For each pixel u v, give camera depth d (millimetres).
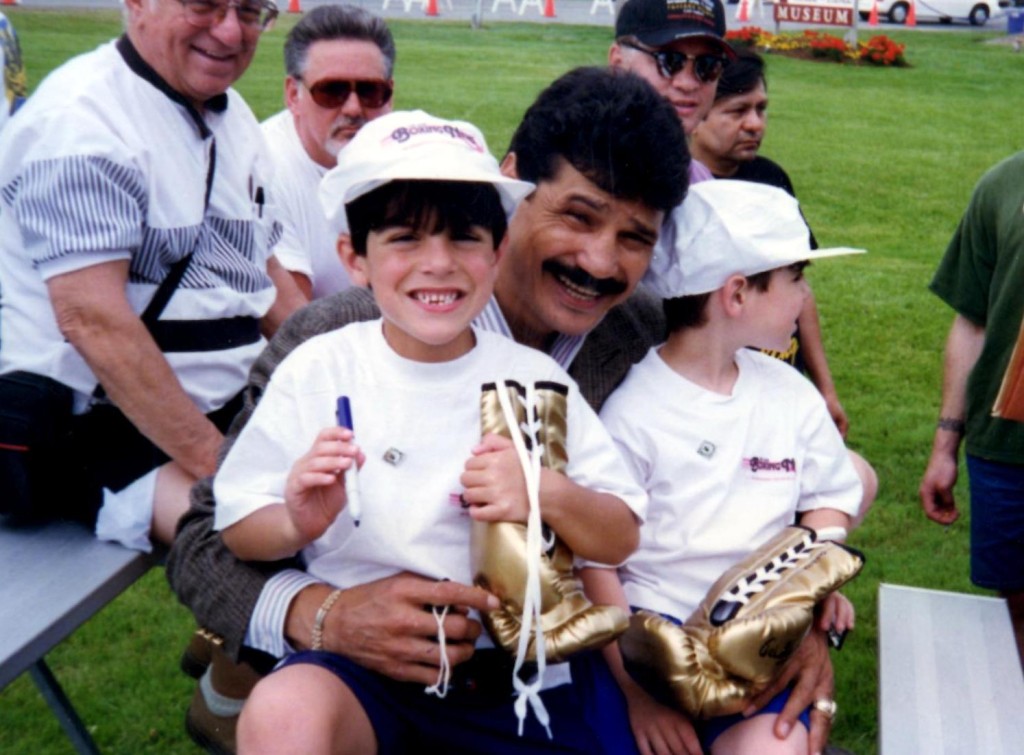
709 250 2402
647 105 2254
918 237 10594
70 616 2564
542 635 1958
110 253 2750
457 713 2150
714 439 2445
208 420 2875
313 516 1977
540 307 2348
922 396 6785
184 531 2250
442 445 2111
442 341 2082
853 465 2756
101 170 2727
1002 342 3512
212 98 3035
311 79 4027
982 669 2635
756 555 2283
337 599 2064
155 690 4016
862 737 3879
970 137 15492
